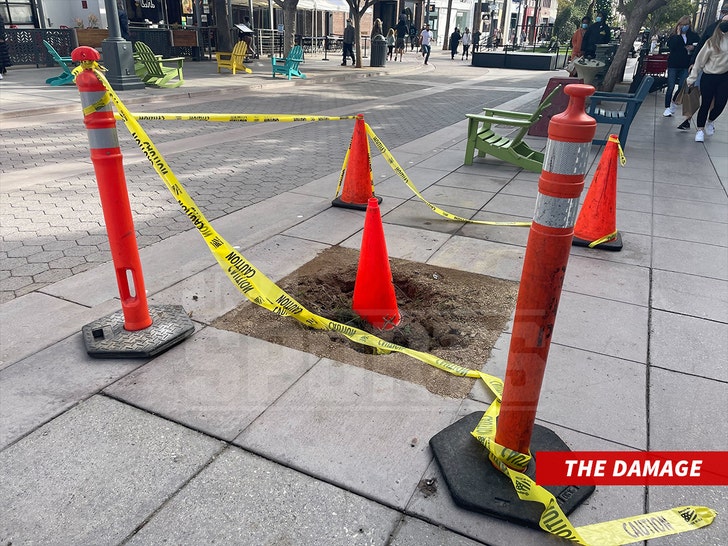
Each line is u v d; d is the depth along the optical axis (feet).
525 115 24.14
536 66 86.53
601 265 14.12
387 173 23.09
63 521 6.67
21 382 9.08
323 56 96.43
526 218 17.67
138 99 39.17
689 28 36.65
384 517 6.83
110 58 42.60
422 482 7.36
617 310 11.85
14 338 10.30
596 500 7.16
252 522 6.72
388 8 118.93
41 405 8.57
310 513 6.85
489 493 7.03
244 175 22.29
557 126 5.62
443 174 23.08
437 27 168.76
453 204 18.99
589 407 8.82
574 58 53.36
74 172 21.80
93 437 7.97
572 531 6.50
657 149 28.37
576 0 138.82
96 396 8.81
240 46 58.95
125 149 26.05
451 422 8.45
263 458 7.66
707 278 13.51
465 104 44.52
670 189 21.17
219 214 17.40
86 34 59.11
